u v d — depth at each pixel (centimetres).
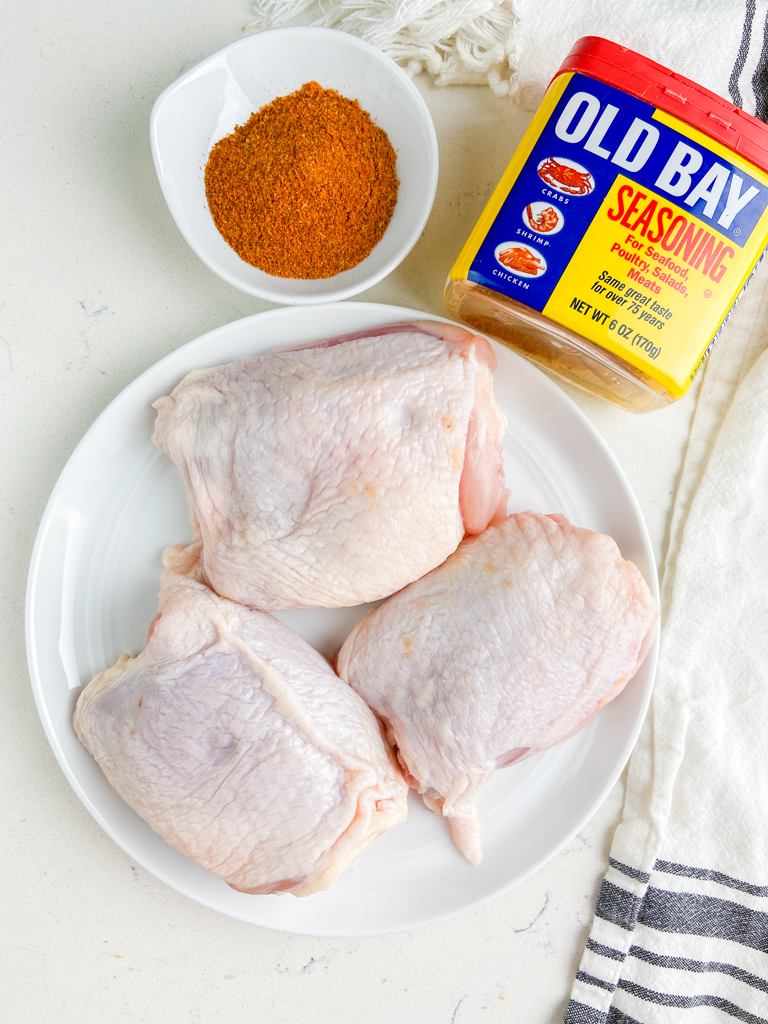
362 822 31
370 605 36
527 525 33
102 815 34
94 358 36
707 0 34
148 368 34
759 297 37
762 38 34
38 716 36
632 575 32
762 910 37
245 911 34
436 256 37
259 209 34
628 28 34
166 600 33
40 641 34
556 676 32
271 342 35
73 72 35
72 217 36
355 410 31
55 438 36
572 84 30
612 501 36
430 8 34
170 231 36
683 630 37
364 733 32
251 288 33
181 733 31
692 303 30
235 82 34
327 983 37
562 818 36
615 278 30
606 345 31
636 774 37
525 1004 38
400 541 31
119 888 37
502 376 35
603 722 36
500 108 36
